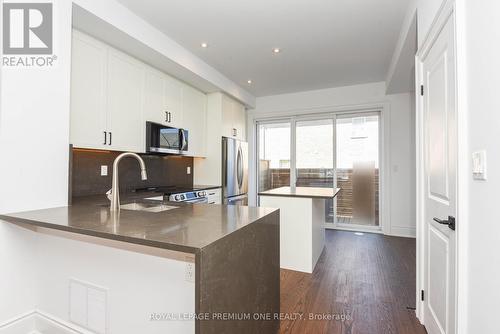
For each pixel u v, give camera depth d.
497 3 0.92
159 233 1.12
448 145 1.36
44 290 1.68
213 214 1.57
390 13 2.47
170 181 3.85
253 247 1.36
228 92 4.25
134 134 2.85
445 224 1.35
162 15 2.50
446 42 1.37
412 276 2.68
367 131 4.71
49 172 1.76
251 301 1.34
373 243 3.89
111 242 1.38
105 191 2.87
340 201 4.89
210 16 2.52
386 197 4.41
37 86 1.70
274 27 2.73
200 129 4.08
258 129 5.61
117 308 1.38
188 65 3.24
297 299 2.22
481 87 1.04
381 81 4.44
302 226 2.86
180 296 1.20
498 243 0.91
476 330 1.08
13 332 1.62
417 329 1.80
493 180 0.95
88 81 2.36
